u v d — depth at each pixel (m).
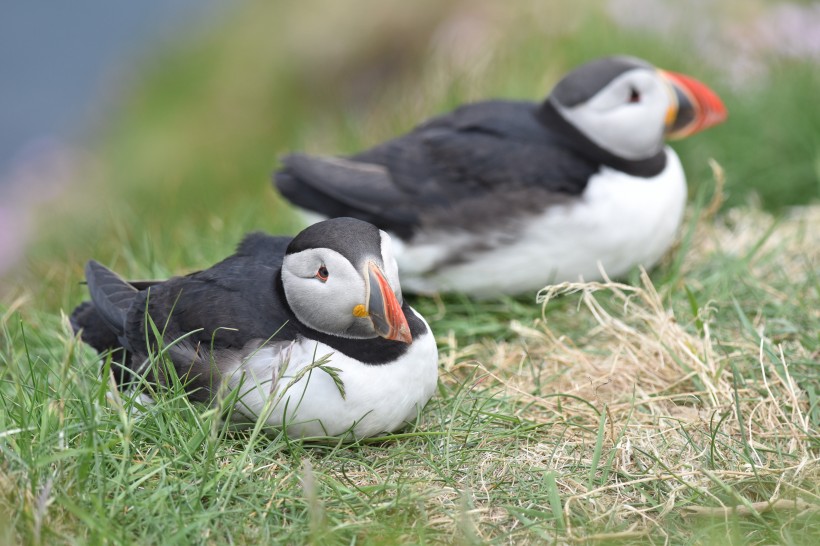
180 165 20.62
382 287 5.71
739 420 6.16
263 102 20.67
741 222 9.62
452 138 8.24
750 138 10.79
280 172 8.78
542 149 8.04
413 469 6.08
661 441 6.34
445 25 17.16
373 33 18.81
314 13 20.78
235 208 10.88
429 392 6.32
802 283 8.19
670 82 8.32
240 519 5.52
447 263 8.10
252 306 6.12
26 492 5.31
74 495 5.50
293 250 5.97
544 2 14.96
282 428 5.95
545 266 8.03
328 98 19.14
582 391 7.07
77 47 32.19
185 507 5.55
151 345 6.33
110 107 24.94
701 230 9.18
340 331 5.94
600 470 6.06
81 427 5.81
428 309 8.23
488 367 7.44
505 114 8.39
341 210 8.40
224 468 5.70
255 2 23.72
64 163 20.83
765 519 5.62
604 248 7.99
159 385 6.01
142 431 5.93
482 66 12.92
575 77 8.13
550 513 5.62
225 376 6.00
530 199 7.86
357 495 5.74
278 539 5.40
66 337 7.37
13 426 5.89
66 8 34.28
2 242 12.90
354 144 12.00
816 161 10.31
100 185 19.86
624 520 5.65
